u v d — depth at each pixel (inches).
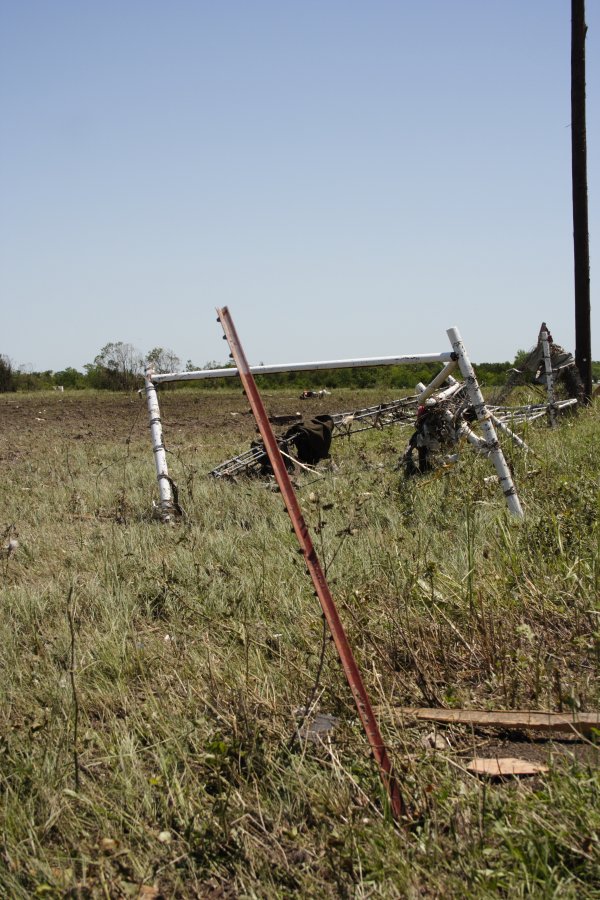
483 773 132.9
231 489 358.6
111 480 413.1
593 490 268.2
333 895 109.2
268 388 1205.1
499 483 296.0
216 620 199.2
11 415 897.5
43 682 174.9
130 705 162.4
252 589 217.8
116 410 936.9
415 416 401.1
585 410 547.2
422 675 162.7
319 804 125.7
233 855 119.0
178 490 354.0
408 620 179.3
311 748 141.9
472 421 360.2
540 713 144.7
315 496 218.4
